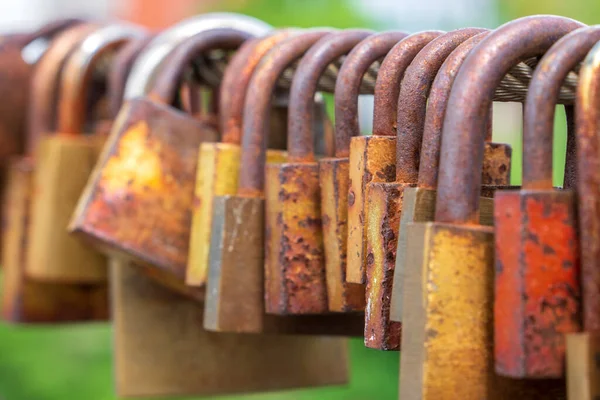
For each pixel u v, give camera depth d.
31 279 1.91
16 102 2.02
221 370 1.66
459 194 0.94
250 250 1.28
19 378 3.76
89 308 1.96
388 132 1.13
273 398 3.10
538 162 0.91
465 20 3.06
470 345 0.92
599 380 0.84
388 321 1.04
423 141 1.00
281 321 1.30
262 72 1.31
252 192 1.30
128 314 1.63
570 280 0.88
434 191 0.98
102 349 3.86
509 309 0.89
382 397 3.04
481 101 0.95
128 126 1.40
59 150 1.77
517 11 2.80
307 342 1.69
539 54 0.97
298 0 3.49
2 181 2.10
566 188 1.07
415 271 0.92
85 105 1.81
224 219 1.27
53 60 1.91
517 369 0.88
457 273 0.91
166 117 1.42
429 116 1.00
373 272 1.06
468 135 0.94
